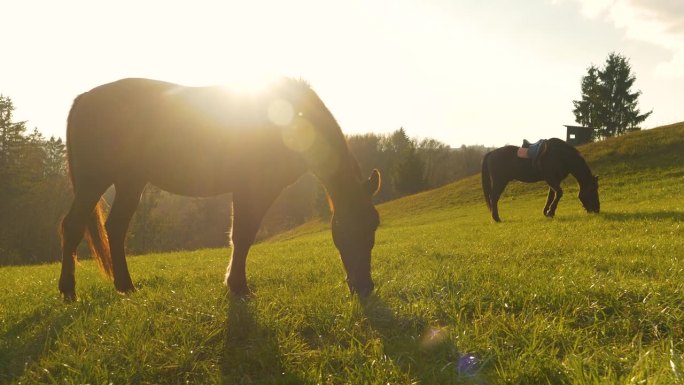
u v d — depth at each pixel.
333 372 2.99
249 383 2.97
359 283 4.62
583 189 14.55
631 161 28.12
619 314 3.70
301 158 5.36
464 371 2.83
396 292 4.80
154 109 5.50
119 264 5.81
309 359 3.23
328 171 4.95
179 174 5.62
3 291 6.96
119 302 4.88
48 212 43.94
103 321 3.96
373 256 8.05
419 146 85.25
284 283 5.82
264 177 5.40
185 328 3.71
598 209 14.51
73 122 5.45
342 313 4.02
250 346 3.50
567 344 3.17
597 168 28.77
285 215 75.31
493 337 3.25
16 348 3.51
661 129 32.59
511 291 4.33
